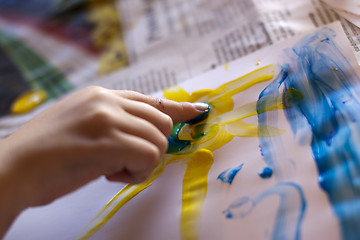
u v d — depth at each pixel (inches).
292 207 11.3
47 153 12.3
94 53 26.9
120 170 13.2
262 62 17.0
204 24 23.9
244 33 20.7
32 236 14.8
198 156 14.6
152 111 14.2
